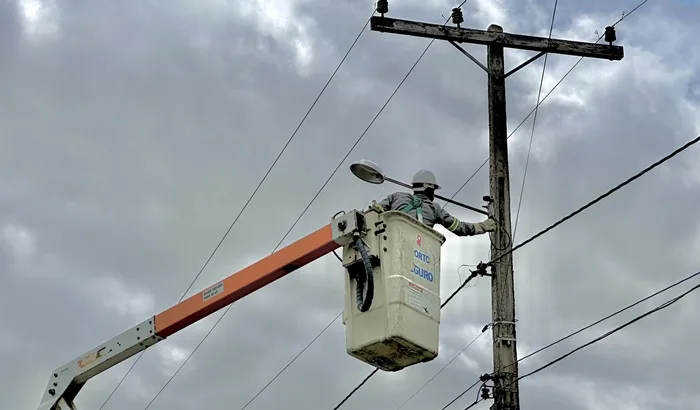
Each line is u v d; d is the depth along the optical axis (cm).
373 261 978
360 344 968
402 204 1078
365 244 984
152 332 1230
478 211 1402
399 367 998
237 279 1152
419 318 967
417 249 989
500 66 1516
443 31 1507
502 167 1449
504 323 1361
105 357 1254
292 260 1085
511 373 1345
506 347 1354
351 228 990
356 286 989
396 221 983
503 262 1385
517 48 1529
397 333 948
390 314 955
